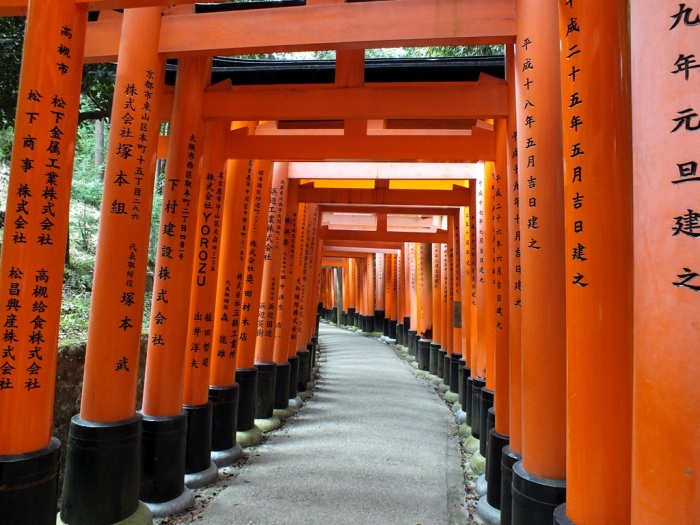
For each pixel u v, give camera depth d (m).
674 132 1.72
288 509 4.87
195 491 5.25
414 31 4.04
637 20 1.88
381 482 5.63
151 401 4.88
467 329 8.78
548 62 3.51
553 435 3.33
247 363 7.31
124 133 4.31
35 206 3.33
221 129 5.81
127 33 4.44
